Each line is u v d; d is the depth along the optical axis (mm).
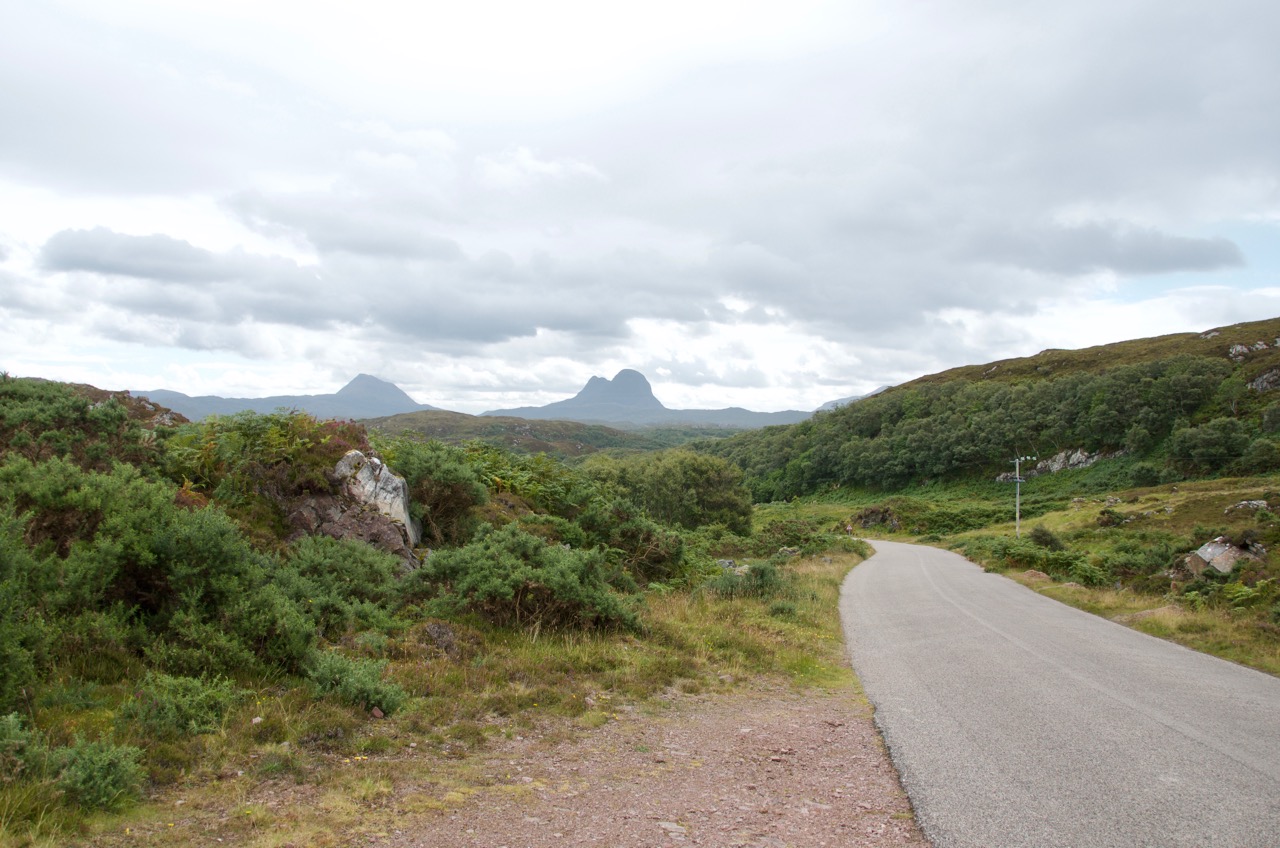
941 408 145375
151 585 6609
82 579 5988
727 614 13586
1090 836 4238
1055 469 117250
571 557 10570
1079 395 123875
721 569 21125
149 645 5941
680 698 7859
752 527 60844
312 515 11023
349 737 5246
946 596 21359
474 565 9562
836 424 160250
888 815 4633
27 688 4762
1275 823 4461
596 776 5156
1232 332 152500
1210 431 97812
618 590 14258
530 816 4293
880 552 50844
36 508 6625
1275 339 136375
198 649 5902
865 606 18609
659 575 18062
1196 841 4164
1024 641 12773
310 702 5625
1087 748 6180
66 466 7043
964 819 4512
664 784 5098
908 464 132250
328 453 11789
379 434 16391
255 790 4262
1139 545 41188
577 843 3941
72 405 9625
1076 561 28938
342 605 7867
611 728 6461
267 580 7758
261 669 6035
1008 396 136375
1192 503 55906
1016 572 30141
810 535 48188
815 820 4520
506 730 6008
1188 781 5289
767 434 185125
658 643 10203
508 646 8602
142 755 4312
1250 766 5691
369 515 11461
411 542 12305
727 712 7453
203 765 4449
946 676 9578
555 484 19500
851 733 6816
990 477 123188
